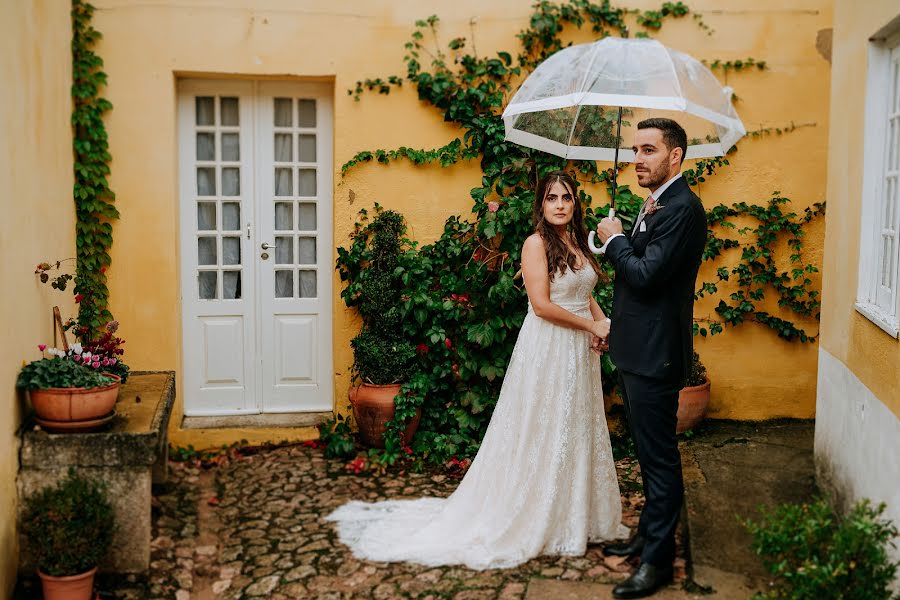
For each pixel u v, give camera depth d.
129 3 5.32
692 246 3.36
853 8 4.11
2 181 3.65
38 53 4.39
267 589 3.72
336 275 5.68
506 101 5.62
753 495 4.29
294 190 5.79
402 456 5.39
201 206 5.72
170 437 5.54
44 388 3.69
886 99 3.80
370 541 4.11
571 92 3.82
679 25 5.70
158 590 3.72
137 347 5.49
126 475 3.77
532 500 3.87
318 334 5.88
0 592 3.41
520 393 3.93
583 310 3.96
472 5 5.60
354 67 5.56
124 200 5.41
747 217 5.80
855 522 2.70
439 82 5.54
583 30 5.68
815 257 5.83
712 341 5.89
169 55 5.39
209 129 5.67
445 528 4.08
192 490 4.98
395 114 5.61
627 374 3.50
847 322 4.02
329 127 5.77
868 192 3.85
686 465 4.76
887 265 3.63
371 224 5.62
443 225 5.70
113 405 3.89
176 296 5.53
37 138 4.33
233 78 5.61
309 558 4.01
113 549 3.80
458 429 5.56
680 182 3.43
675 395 3.49
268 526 4.43
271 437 5.65
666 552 3.46
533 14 5.58
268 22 5.47
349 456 5.46
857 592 2.60
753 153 5.76
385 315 5.45
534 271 3.87
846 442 3.91
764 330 5.89
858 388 3.75
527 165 5.61
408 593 3.60
